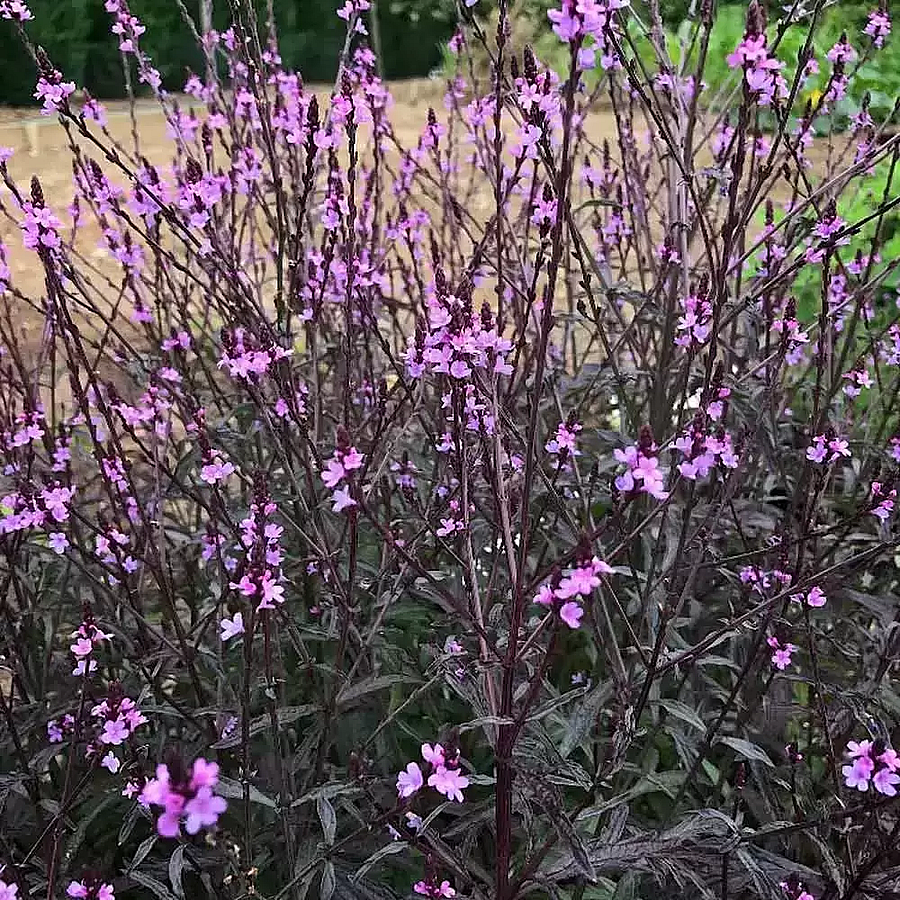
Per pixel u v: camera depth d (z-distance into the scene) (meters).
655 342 0.61
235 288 0.43
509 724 0.30
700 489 0.52
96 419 0.59
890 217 0.89
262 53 0.59
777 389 0.52
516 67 0.45
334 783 0.37
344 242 0.51
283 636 0.48
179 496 0.55
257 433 0.53
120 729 0.35
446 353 0.33
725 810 0.39
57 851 0.36
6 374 0.55
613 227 0.65
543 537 0.51
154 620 0.54
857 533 0.52
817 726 0.47
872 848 0.39
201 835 0.43
